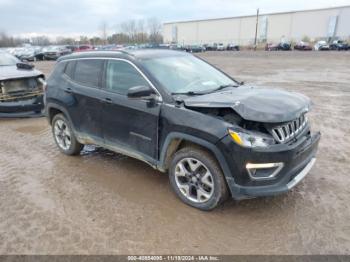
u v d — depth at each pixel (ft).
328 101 29.01
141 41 273.75
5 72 23.94
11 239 9.50
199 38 291.58
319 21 226.17
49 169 14.53
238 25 265.95
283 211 10.71
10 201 11.70
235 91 11.89
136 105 11.82
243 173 9.51
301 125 11.00
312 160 11.32
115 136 13.09
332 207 10.89
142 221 10.27
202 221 10.24
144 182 13.03
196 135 10.10
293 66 70.28
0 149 17.43
